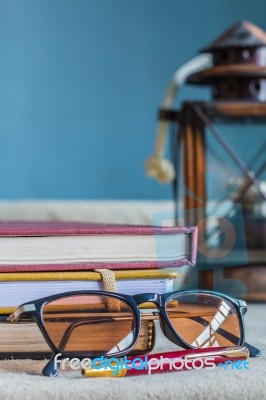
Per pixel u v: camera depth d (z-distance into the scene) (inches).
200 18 101.4
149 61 100.0
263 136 47.7
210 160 47.5
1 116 95.4
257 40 47.9
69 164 97.7
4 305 25.9
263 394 23.9
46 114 96.8
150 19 100.0
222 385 23.7
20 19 95.9
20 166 95.9
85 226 28.5
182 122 47.6
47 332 25.0
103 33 98.7
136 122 99.7
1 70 95.3
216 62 49.3
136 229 27.0
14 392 22.5
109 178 98.8
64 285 26.2
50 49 96.9
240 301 27.6
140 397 22.9
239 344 27.3
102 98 98.8
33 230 26.1
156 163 56.2
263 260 44.8
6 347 26.0
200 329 26.9
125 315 25.8
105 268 26.7
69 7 97.4
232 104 47.2
